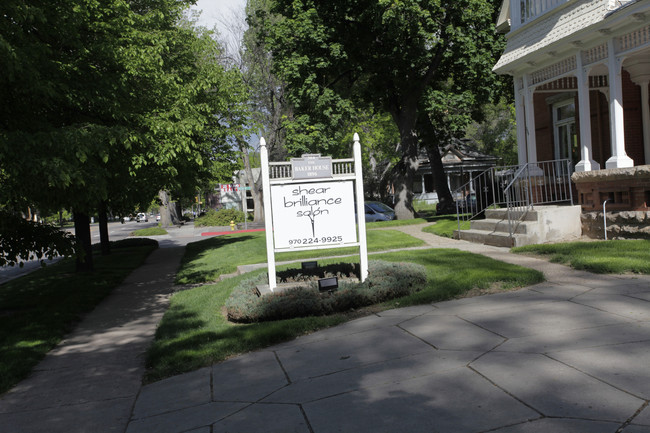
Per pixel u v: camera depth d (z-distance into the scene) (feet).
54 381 17.47
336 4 65.16
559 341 14.39
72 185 25.02
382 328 18.28
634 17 30.09
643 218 29.96
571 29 35.47
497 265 26.99
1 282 53.72
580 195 36.32
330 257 40.19
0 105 24.80
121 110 32.27
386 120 125.39
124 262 58.90
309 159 24.80
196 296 30.78
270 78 114.21
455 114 74.28
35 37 27.48
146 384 15.99
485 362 13.41
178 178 51.88
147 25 45.80
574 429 9.29
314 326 19.60
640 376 11.35
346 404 11.81
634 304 17.43
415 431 9.99
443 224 55.31
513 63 42.37
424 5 59.57
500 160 150.82
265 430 10.94
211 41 60.90
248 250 56.39
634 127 41.83
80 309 31.09
